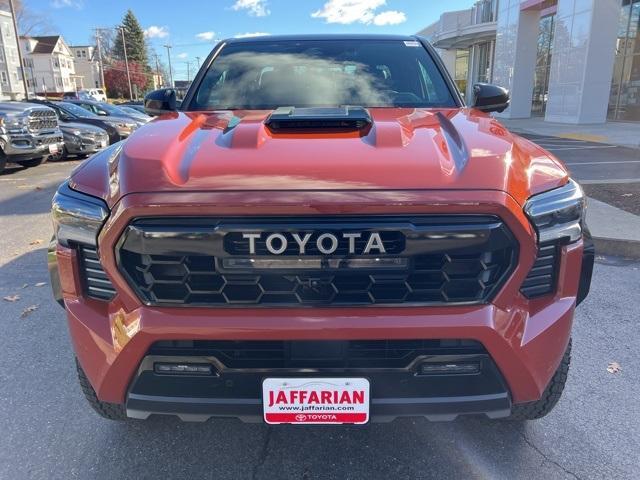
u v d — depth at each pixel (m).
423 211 1.64
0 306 3.95
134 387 1.83
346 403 1.79
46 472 2.21
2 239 5.90
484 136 2.01
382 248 1.64
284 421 1.83
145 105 3.12
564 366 2.15
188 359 1.77
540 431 2.44
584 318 3.60
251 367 1.78
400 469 2.21
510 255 1.72
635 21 19.41
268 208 1.63
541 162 1.99
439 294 1.71
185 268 1.70
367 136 2.02
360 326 1.70
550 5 24.03
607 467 2.20
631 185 7.69
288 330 1.70
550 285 1.89
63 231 1.90
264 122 2.19
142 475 2.19
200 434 2.45
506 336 1.73
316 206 1.62
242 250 1.66
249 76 3.13
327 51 3.31
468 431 2.45
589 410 2.59
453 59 44.09
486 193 1.67
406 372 1.76
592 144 13.40
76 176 2.02
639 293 4.04
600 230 5.30
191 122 2.36
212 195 1.65
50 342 3.38
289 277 1.69
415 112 2.61
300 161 1.79
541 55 27.39
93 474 2.19
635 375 2.89
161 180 1.72
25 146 10.97
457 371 1.77
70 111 14.83
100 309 1.88
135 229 1.69
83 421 2.55
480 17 37.41
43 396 2.77
